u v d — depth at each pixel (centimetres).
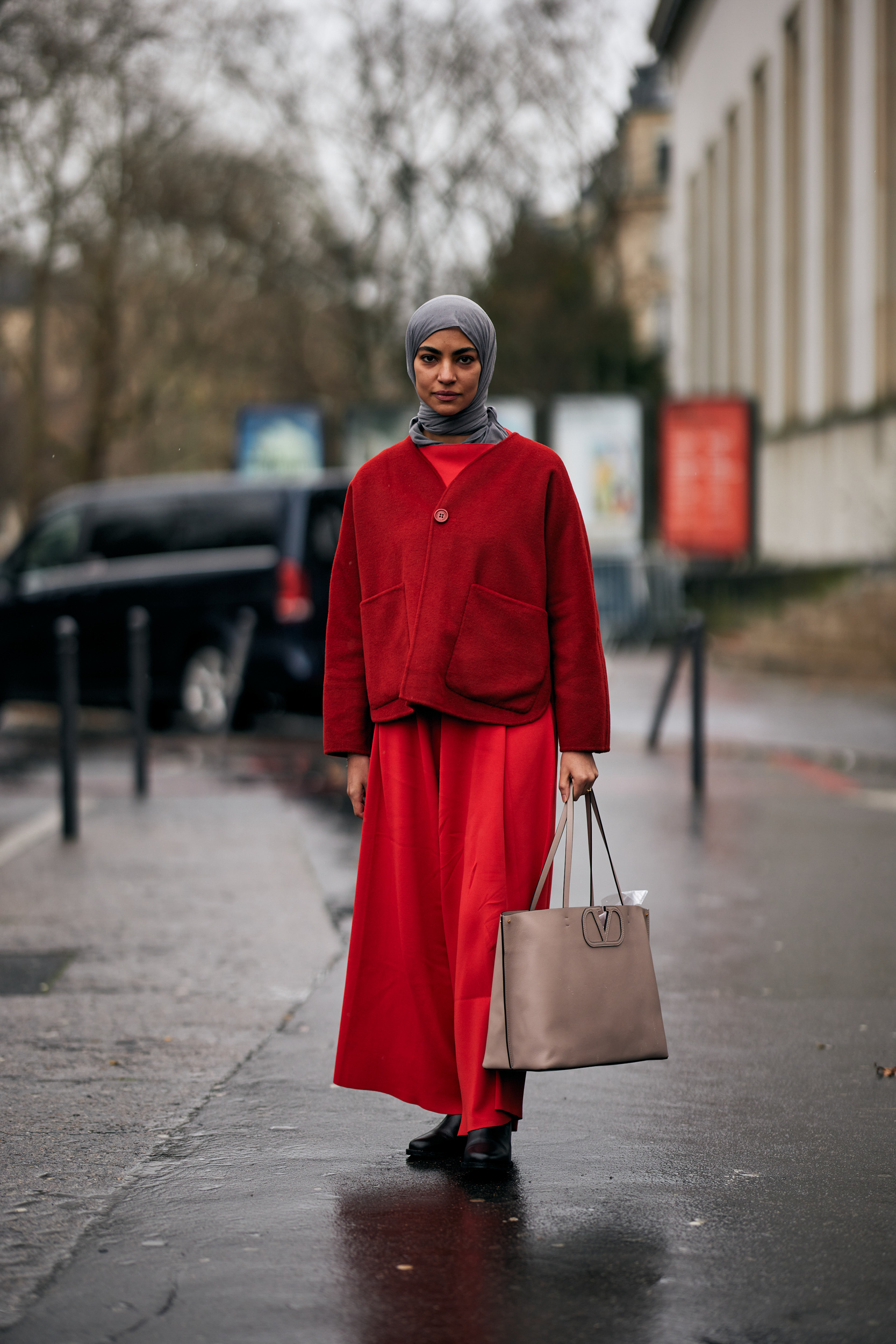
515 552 418
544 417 3111
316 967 662
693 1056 538
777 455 3791
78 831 1006
